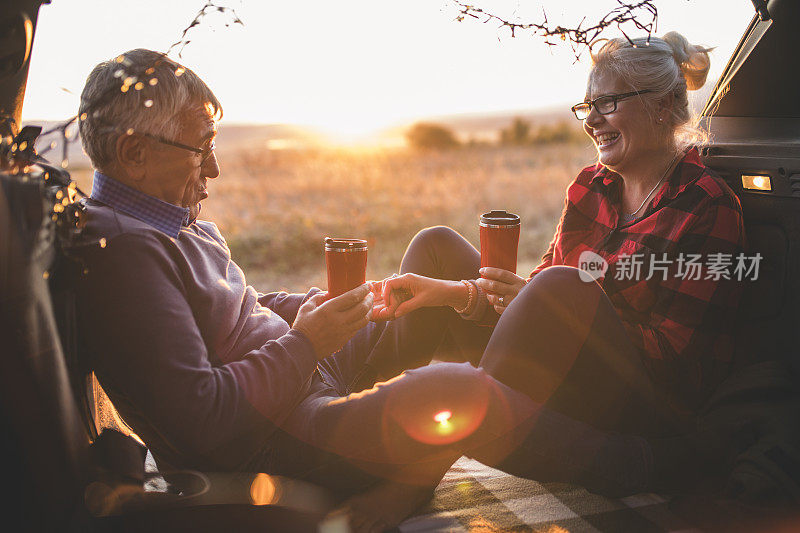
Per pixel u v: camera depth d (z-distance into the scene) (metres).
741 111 2.31
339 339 1.56
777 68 2.15
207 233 1.73
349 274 1.56
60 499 1.15
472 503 1.77
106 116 1.43
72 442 1.20
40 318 1.13
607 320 1.66
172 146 1.48
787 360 1.95
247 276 5.80
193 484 1.37
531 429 1.52
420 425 1.45
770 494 1.59
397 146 22.03
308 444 1.51
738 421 1.74
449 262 2.14
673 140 1.93
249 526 1.33
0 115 1.32
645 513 1.73
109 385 1.44
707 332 1.82
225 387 1.39
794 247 1.90
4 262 1.04
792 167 1.85
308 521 1.35
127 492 1.31
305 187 11.89
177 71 1.46
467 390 1.46
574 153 19.19
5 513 1.10
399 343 1.99
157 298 1.36
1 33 1.20
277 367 1.46
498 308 1.93
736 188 2.06
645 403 1.69
